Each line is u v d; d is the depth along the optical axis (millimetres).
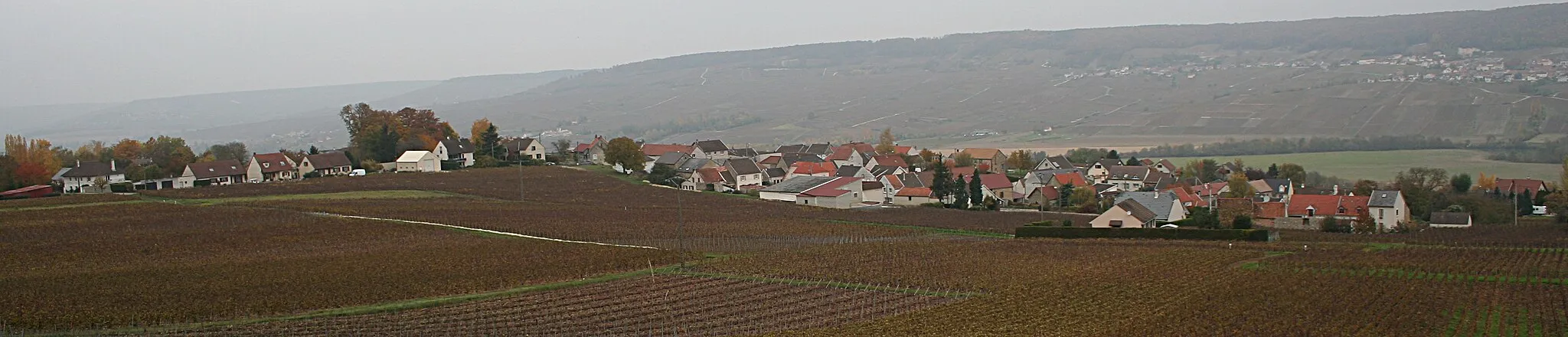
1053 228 99375
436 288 67812
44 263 76438
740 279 71938
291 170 167750
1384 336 49188
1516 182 152125
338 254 82125
